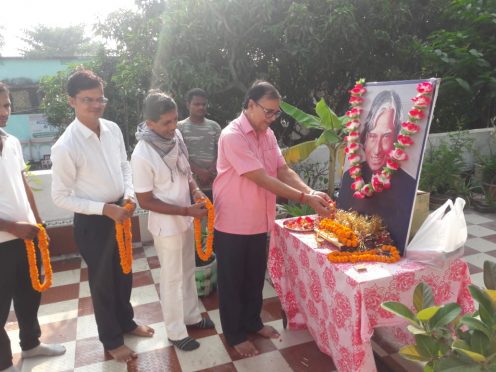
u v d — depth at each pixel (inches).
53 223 153.7
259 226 88.6
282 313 104.6
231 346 96.7
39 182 147.9
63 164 82.4
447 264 72.2
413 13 235.6
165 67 195.8
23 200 86.0
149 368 91.4
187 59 193.0
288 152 151.3
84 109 82.7
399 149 72.5
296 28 190.9
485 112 251.0
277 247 99.0
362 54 211.9
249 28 199.2
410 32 241.6
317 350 94.9
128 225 88.0
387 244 76.6
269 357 93.3
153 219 88.3
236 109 225.1
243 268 91.8
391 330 96.2
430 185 196.7
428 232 73.8
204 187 137.3
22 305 91.1
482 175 205.0
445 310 53.4
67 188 84.7
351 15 187.5
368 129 84.0
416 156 71.6
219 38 199.3
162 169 84.7
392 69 227.8
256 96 79.6
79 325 110.7
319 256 78.2
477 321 49.9
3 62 534.9
